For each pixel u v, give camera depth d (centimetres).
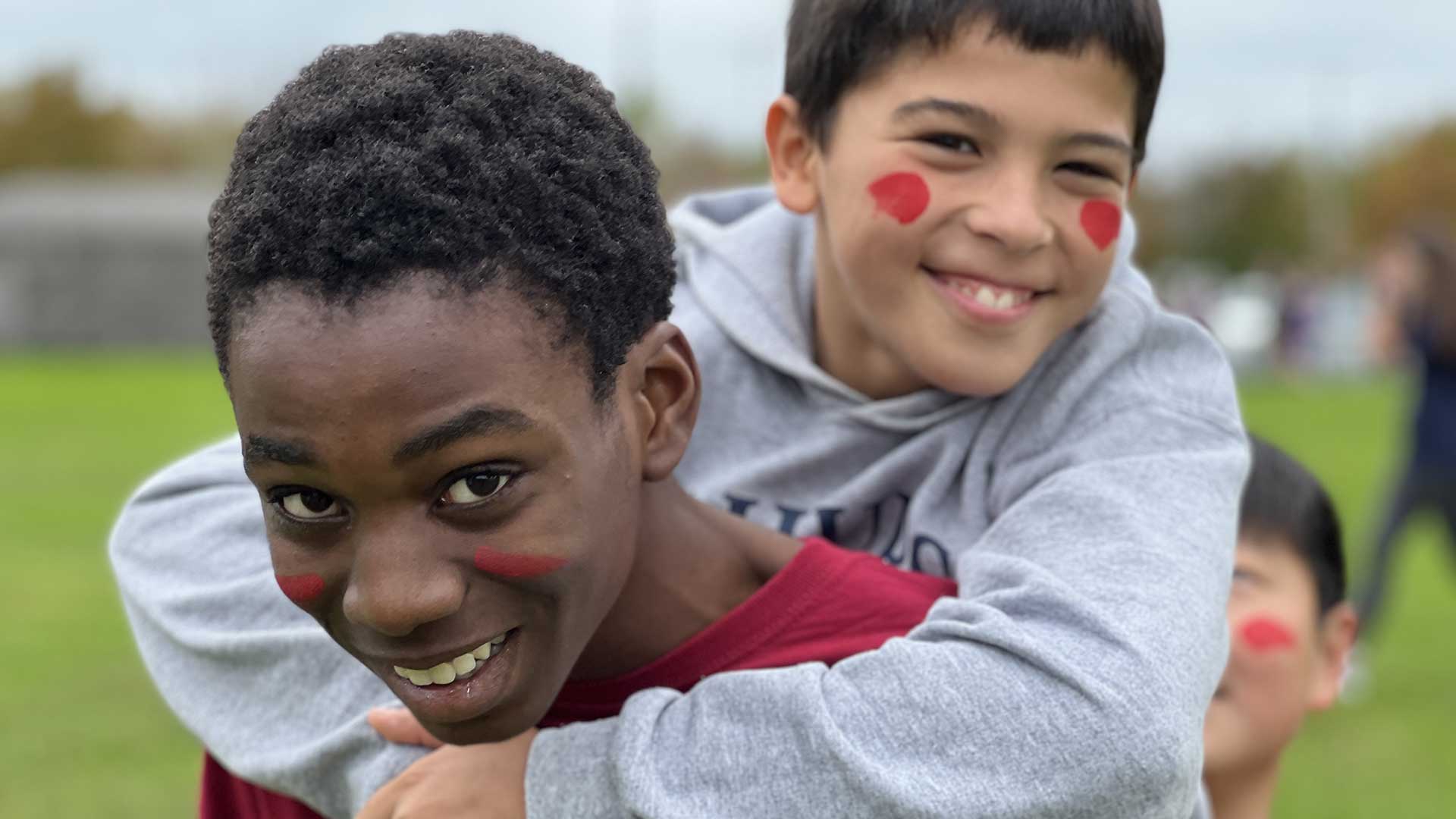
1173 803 151
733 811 145
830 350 206
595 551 139
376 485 128
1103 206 188
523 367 131
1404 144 5244
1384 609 750
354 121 133
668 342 150
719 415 211
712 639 163
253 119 141
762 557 170
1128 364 193
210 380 2506
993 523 188
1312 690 268
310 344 126
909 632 165
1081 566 164
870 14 191
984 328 185
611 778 151
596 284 137
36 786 530
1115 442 183
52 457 1436
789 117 211
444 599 130
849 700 149
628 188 144
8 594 851
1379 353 776
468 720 139
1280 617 254
